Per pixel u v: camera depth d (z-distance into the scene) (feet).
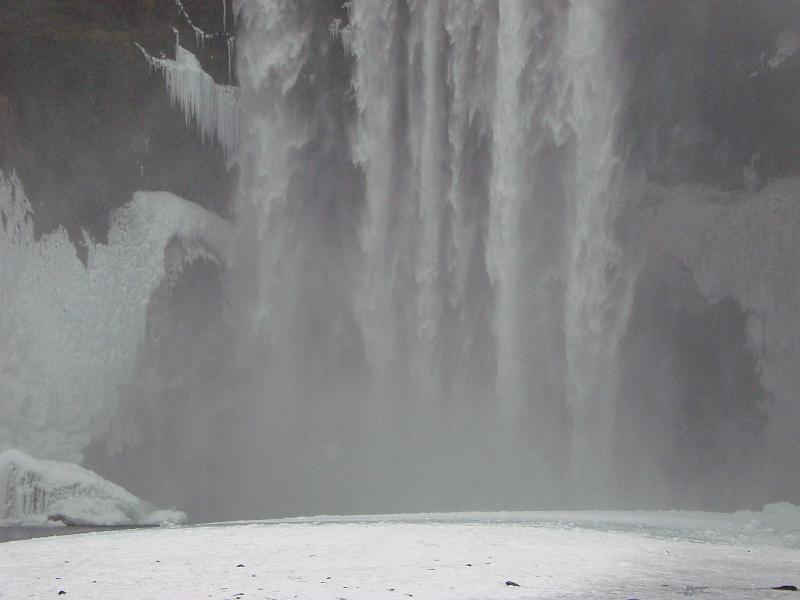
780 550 52.70
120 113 105.60
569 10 117.80
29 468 85.56
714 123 115.03
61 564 41.91
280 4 117.80
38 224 101.14
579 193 118.01
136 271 105.40
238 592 32.45
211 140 113.91
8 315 96.99
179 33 110.93
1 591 33.68
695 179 116.57
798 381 107.76
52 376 97.55
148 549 47.52
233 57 116.57
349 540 51.08
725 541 58.13
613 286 116.67
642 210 116.98
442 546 47.85
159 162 110.63
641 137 116.98
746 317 111.04
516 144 119.03
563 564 41.47
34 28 99.66
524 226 118.83
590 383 116.47
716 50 113.39
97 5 103.45
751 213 112.06
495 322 118.52
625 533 61.36
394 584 34.32
